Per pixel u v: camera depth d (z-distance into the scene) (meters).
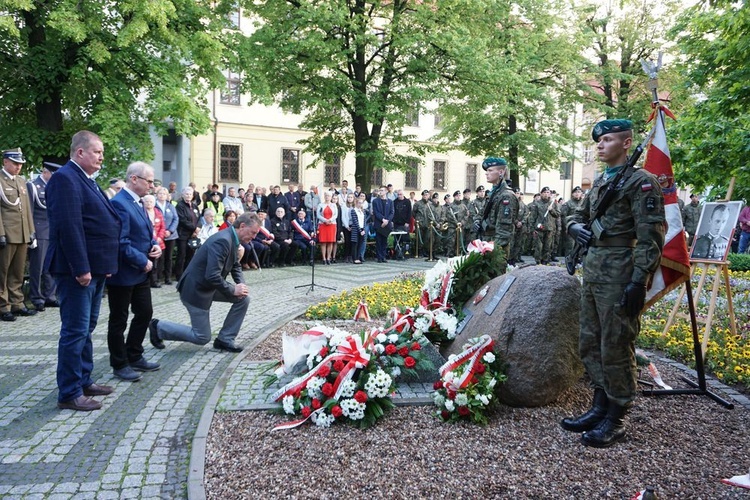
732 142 8.02
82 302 4.66
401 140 19.16
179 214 11.74
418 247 18.06
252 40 15.60
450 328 5.07
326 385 4.32
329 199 15.63
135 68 12.43
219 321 7.90
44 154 12.01
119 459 3.79
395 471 3.48
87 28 10.70
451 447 3.82
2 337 6.94
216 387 5.06
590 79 25.12
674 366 5.94
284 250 14.88
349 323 7.67
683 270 4.59
